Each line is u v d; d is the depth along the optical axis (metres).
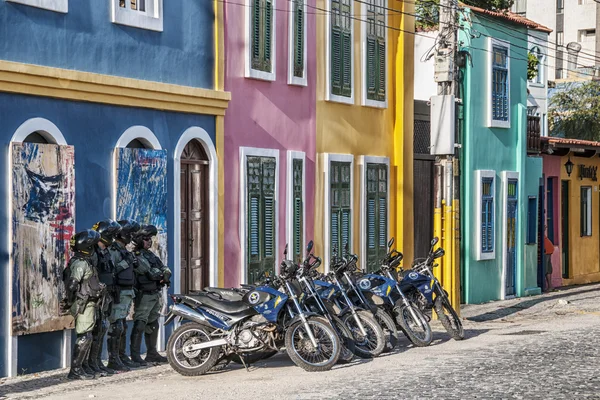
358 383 12.53
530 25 28.75
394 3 23.27
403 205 23.16
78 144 14.35
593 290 30.53
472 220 25.92
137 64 15.52
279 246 19.05
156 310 14.57
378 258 22.30
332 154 20.64
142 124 15.63
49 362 13.87
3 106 13.11
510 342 17.05
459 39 25.64
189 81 16.69
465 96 25.73
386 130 22.95
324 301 14.92
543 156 30.56
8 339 13.15
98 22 14.73
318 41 20.39
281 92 19.19
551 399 11.41
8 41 13.18
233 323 13.47
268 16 18.66
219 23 17.38
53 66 13.91
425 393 11.75
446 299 17.75
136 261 14.12
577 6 63.03
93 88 14.51
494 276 27.00
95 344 13.41
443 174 21.33
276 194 18.91
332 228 20.70
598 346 16.17
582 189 33.31
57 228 13.85
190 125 16.73
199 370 13.43
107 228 13.52
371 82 22.20
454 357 15.06
